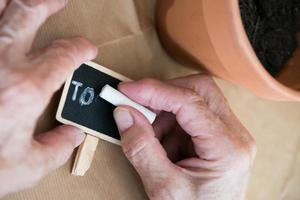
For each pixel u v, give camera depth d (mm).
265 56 472
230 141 446
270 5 475
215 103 468
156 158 429
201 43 427
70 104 422
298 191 570
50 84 365
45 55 373
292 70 473
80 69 425
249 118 540
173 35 453
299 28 486
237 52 401
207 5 397
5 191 374
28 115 356
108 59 451
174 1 425
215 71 456
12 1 365
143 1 466
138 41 467
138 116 433
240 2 466
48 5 375
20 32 362
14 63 357
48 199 420
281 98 432
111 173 448
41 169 381
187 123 442
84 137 419
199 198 438
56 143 392
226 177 445
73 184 431
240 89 532
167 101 439
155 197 435
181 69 494
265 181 551
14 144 360
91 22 441
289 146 564
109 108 440
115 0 452
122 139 432
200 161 443
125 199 454
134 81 442
